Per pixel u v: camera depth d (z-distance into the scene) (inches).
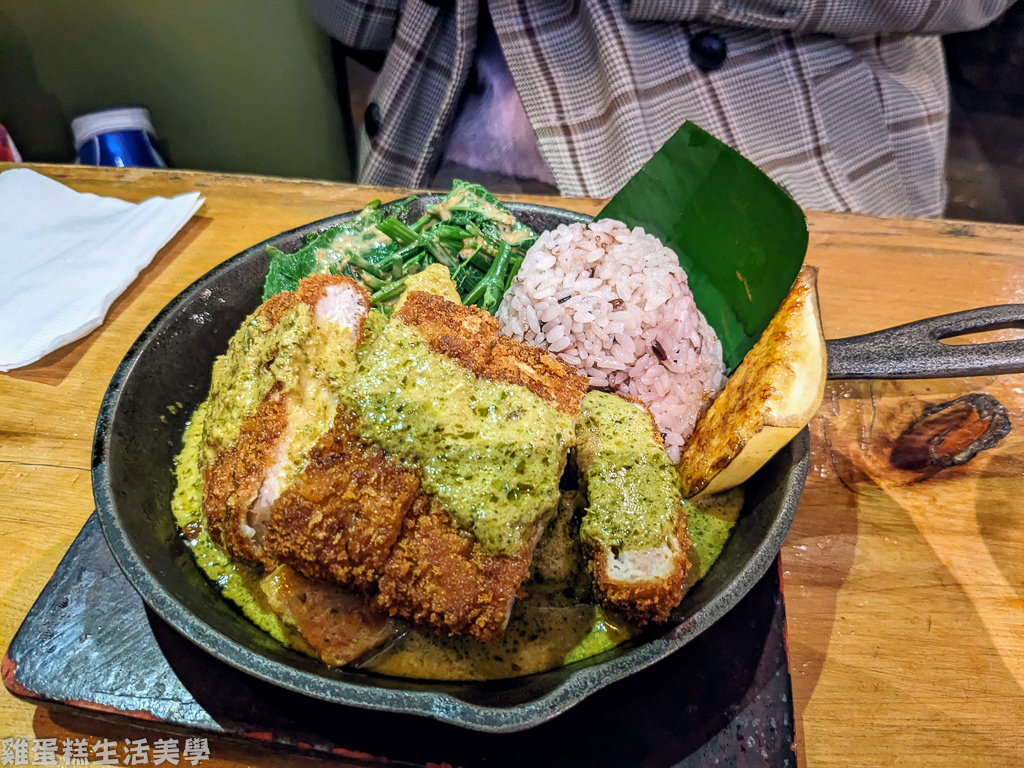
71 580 9.3
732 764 8.4
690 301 11.3
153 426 9.9
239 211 14.9
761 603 9.4
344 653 8.6
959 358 9.7
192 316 10.7
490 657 9.0
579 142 17.7
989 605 10.0
